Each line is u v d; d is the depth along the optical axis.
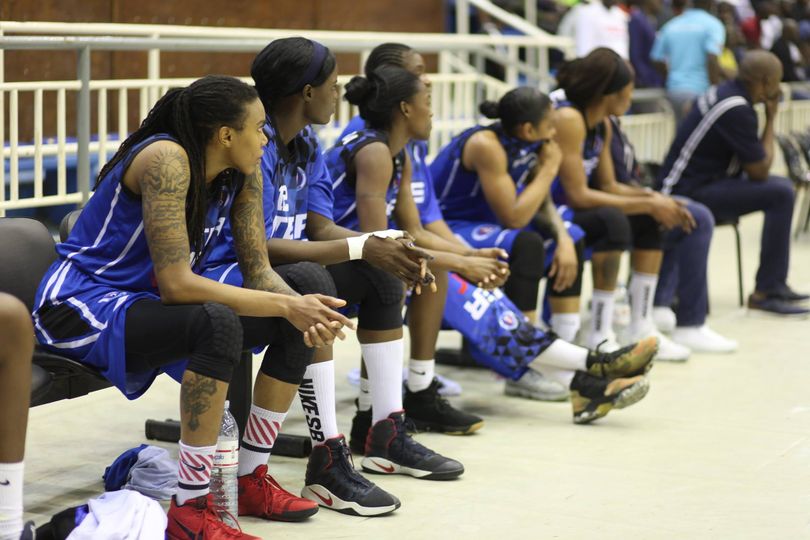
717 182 13.41
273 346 6.66
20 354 5.52
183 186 6.12
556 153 10.15
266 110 7.37
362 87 8.43
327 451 7.04
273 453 8.27
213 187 6.56
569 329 10.54
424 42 15.60
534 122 9.84
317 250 7.28
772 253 13.80
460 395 10.13
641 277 11.69
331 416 7.06
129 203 6.25
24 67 13.16
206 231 6.62
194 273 6.41
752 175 13.30
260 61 7.34
